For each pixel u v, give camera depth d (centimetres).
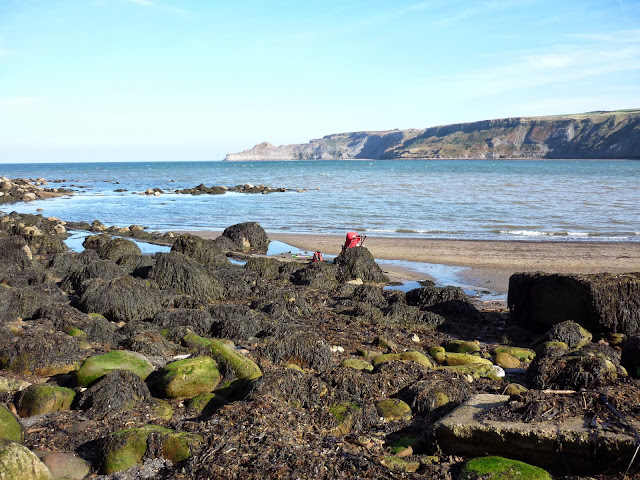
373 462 577
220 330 1118
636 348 904
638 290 1138
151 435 598
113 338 1056
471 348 1069
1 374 851
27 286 1395
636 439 556
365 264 1803
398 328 1253
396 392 795
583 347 970
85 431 658
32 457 533
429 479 561
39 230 2491
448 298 1420
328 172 11706
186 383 767
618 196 4728
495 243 2478
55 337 917
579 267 1955
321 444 606
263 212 3875
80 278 1511
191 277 1468
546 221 3191
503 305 1515
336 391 764
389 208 3962
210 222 3416
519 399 662
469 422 624
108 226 3269
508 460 572
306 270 1742
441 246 2417
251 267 1786
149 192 5788
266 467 547
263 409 662
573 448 575
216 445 588
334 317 1305
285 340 961
